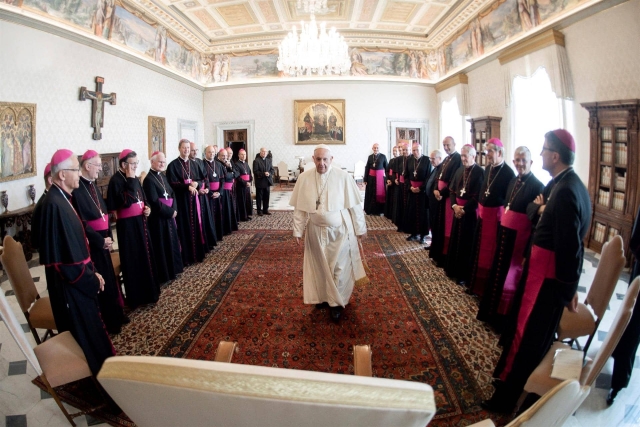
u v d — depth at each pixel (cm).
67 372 238
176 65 1237
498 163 416
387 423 78
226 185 770
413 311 409
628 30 580
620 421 245
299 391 78
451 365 310
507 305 354
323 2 883
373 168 992
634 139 534
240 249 663
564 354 203
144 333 365
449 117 1380
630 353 252
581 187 228
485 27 994
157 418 92
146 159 1068
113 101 892
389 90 1457
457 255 486
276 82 1452
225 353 180
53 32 719
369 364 183
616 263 254
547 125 837
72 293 260
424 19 1136
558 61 715
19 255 300
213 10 1041
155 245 487
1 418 257
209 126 1509
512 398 245
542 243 239
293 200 390
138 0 929
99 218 356
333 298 377
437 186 573
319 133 1478
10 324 193
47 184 345
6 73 624
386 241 710
